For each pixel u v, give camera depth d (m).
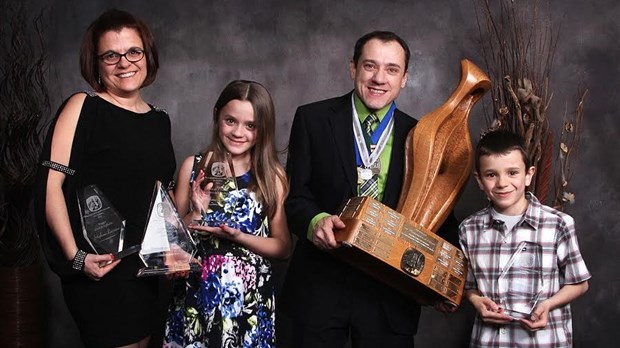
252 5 3.87
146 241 2.58
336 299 2.66
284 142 3.87
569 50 3.77
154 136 2.72
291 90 3.88
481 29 3.79
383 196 2.70
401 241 2.50
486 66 3.77
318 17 3.86
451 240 2.78
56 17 3.86
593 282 3.79
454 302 2.59
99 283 2.60
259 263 2.79
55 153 2.56
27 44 3.77
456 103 2.71
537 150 3.17
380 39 2.68
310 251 2.73
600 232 3.79
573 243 2.62
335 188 2.69
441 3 3.82
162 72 3.89
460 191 2.73
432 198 2.71
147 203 2.67
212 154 2.84
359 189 2.70
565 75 3.77
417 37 3.83
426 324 3.88
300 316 2.70
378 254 2.45
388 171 2.71
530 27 3.77
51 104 3.85
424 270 2.53
